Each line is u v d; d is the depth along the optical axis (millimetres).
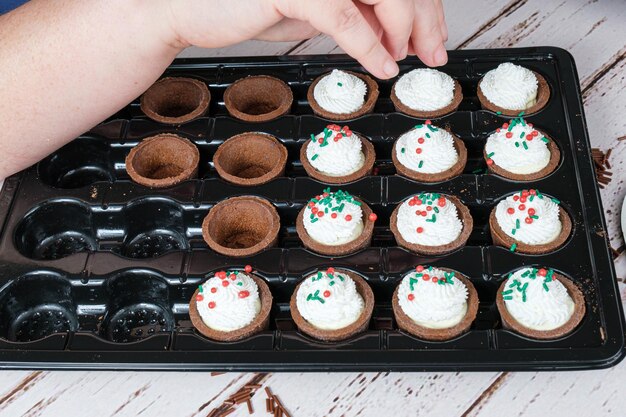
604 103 717
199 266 641
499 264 626
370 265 635
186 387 594
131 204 677
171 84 735
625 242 639
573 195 652
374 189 674
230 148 702
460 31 767
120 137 714
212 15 629
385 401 582
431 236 639
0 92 651
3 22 672
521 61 727
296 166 714
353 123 709
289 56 744
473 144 705
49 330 647
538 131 680
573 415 569
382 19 611
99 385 597
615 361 571
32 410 590
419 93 711
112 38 647
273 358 586
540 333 587
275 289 638
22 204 675
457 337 594
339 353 585
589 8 772
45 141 670
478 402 577
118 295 651
